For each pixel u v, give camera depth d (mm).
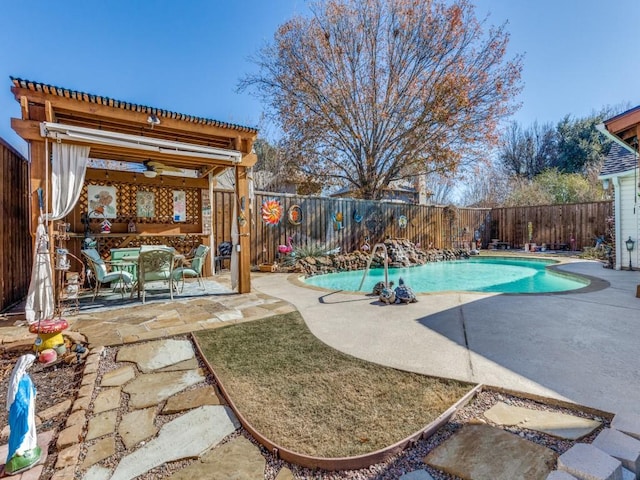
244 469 1718
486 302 4895
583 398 2158
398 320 4078
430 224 13664
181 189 7871
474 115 13516
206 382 2633
